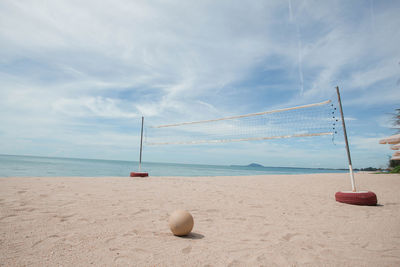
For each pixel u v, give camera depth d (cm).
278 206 414
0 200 346
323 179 1042
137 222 274
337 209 396
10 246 184
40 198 379
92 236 217
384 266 173
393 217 340
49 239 204
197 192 557
